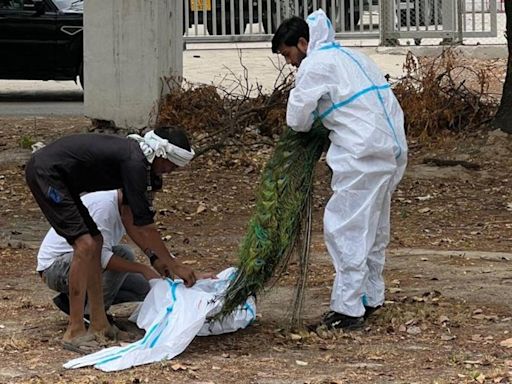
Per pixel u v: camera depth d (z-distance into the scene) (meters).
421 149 34.25
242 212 28.06
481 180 30.86
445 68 41.50
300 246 16.58
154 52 36.69
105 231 16.25
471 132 34.94
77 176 15.32
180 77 38.19
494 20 57.53
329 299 19.06
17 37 46.91
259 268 16.05
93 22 37.09
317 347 16.22
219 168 32.62
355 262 16.47
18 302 19.12
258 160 33.12
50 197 15.27
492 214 27.42
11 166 32.62
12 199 29.33
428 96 35.69
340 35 60.75
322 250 23.38
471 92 36.62
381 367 15.18
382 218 16.91
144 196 15.25
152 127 36.69
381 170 16.19
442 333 16.91
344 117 16.12
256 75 51.28
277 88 36.09
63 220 15.41
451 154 33.12
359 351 15.94
